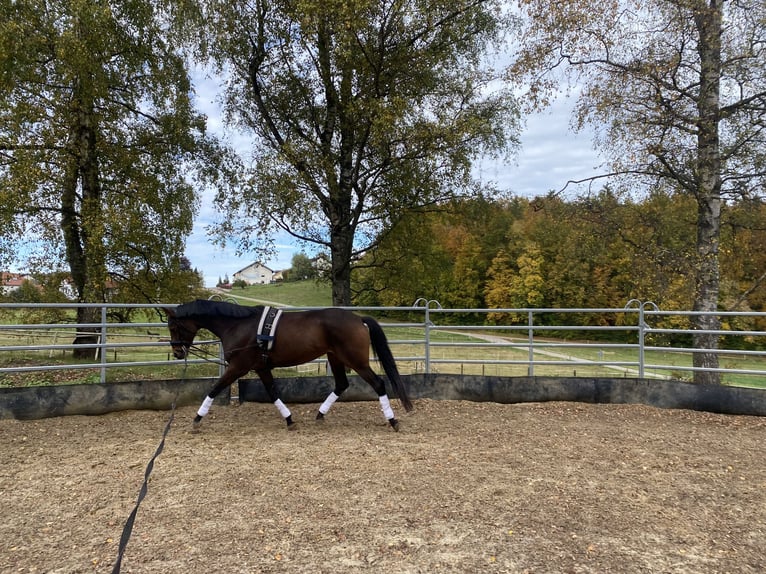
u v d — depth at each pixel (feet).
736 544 11.43
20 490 14.30
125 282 49.49
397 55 38.42
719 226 34.99
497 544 11.27
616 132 35.19
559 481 15.07
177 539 11.34
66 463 16.60
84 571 10.02
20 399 22.03
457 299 141.59
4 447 18.42
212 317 21.12
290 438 19.70
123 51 43.55
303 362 21.09
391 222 45.06
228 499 13.55
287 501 13.44
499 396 26.50
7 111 39.73
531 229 130.82
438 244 55.72
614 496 13.98
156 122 48.88
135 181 46.85
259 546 11.06
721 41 32.48
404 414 23.85
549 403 26.07
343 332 20.44
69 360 46.50
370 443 18.95
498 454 17.62
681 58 32.68
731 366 67.15
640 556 10.83
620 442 19.30
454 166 40.96
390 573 10.08
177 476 15.28
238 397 25.62
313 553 10.80
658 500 13.78
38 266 45.73
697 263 33.53
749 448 18.69
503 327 26.22
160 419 22.57
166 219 47.73
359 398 26.58
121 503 13.35
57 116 42.91
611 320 114.93
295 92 42.83
